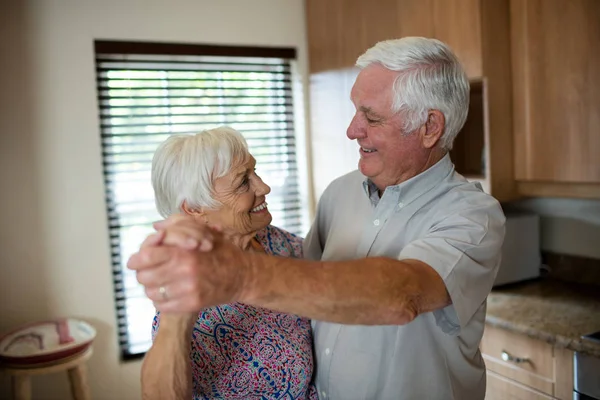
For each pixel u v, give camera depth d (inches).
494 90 81.0
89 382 101.3
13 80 93.7
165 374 36.0
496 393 79.6
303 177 120.7
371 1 97.2
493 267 41.3
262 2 113.0
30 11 94.1
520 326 73.7
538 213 98.0
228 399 45.6
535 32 78.5
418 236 47.3
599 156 71.8
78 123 98.3
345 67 104.7
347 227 53.9
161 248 27.0
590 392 66.7
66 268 98.8
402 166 47.3
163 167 43.8
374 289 31.9
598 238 89.0
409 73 44.6
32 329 89.7
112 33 100.0
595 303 81.6
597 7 70.4
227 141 43.0
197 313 37.3
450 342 46.7
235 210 43.3
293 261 31.1
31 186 95.7
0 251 94.5
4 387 93.7
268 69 117.0
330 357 49.2
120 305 103.9
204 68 110.2
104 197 100.8
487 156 81.5
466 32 81.3
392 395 46.6
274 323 47.1
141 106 104.4
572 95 74.4
